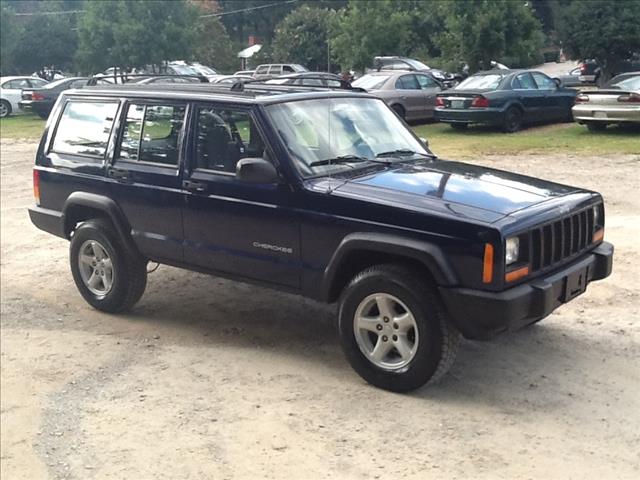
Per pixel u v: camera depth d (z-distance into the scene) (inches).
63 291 292.7
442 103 709.3
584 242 196.5
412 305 179.0
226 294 277.7
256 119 206.8
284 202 199.9
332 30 1269.7
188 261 229.5
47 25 1667.1
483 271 169.0
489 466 153.0
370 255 190.1
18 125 1039.0
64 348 234.1
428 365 179.8
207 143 220.1
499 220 171.3
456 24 919.0
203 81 306.5
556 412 174.4
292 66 1223.5
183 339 236.5
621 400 178.9
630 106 615.8
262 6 2947.8
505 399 181.9
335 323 244.4
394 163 214.7
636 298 248.1
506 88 685.3
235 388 197.5
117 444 172.9
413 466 154.6
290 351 221.9
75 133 262.4
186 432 175.6
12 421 189.0
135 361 220.8
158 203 231.3
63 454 171.2
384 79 759.1
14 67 1673.2
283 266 204.7
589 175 462.6
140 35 1264.8
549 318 234.1
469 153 573.3
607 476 148.2
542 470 150.9
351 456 159.9
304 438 168.7
